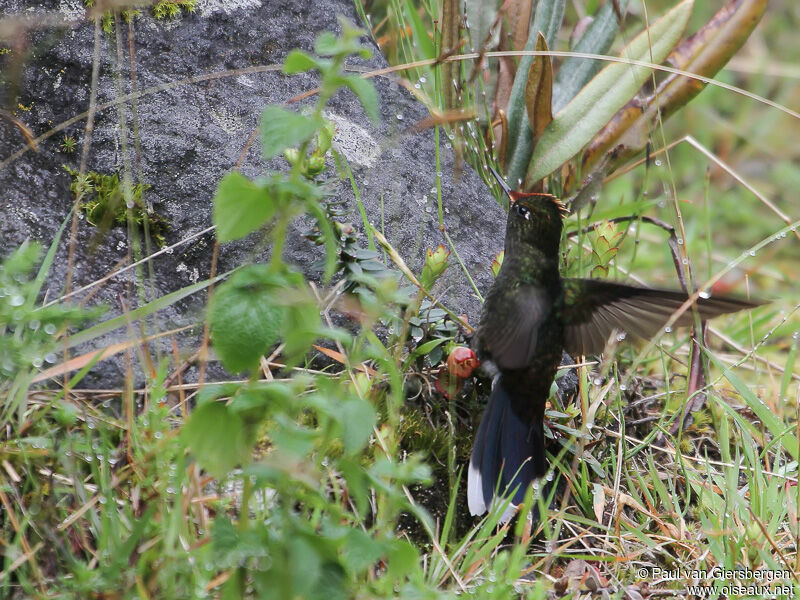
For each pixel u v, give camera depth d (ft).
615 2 26.96
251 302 12.21
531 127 27.02
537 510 19.36
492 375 20.34
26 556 14.62
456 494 18.29
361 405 12.10
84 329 18.51
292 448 11.76
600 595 18.12
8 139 20.31
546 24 29.30
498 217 25.16
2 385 16.74
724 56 27.78
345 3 25.63
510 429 19.80
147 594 13.96
